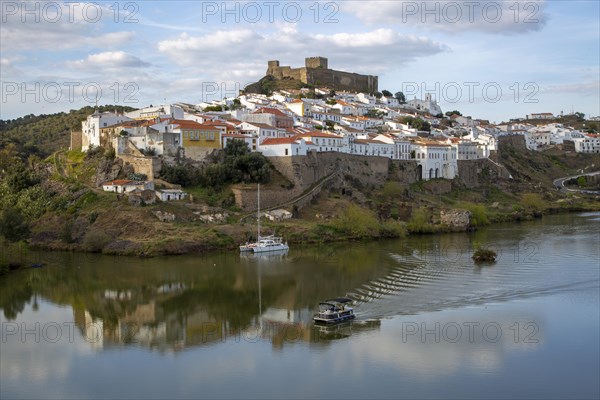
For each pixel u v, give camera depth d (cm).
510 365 8344
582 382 7838
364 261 14888
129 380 8075
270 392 7638
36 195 18850
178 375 8194
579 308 10738
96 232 16475
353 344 9119
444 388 7681
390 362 8456
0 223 15738
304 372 8169
